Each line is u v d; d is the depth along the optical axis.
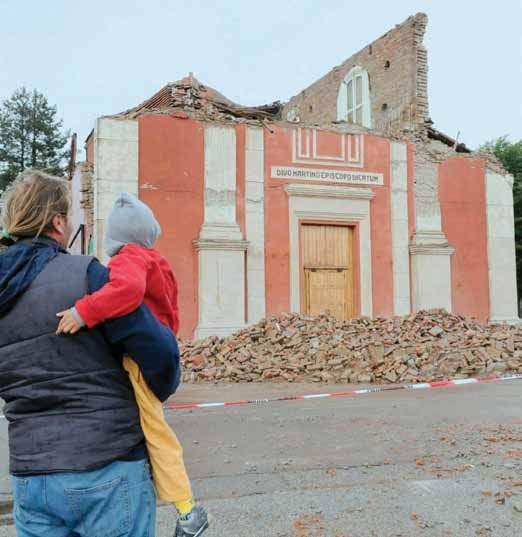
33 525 1.89
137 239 2.23
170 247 15.16
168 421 6.84
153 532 2.01
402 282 17.39
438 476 4.66
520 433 6.04
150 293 2.20
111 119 14.88
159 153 15.23
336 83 24.92
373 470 4.86
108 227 2.26
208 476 4.75
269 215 16.17
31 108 45.66
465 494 4.23
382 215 17.38
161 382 2.02
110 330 1.92
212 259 15.27
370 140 17.42
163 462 2.03
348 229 17.19
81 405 1.88
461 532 3.59
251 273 15.81
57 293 1.92
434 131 18.92
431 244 17.44
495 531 3.60
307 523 3.76
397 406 7.67
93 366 1.91
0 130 45.00
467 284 18.09
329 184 16.81
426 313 12.45
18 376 1.89
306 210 16.50
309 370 10.59
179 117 15.51
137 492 1.94
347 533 3.60
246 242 15.58
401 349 10.73
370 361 10.52
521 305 31.03
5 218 2.07
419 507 4.00
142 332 1.92
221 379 10.39
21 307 1.92
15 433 1.89
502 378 9.82
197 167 15.58
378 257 17.22
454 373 10.33
